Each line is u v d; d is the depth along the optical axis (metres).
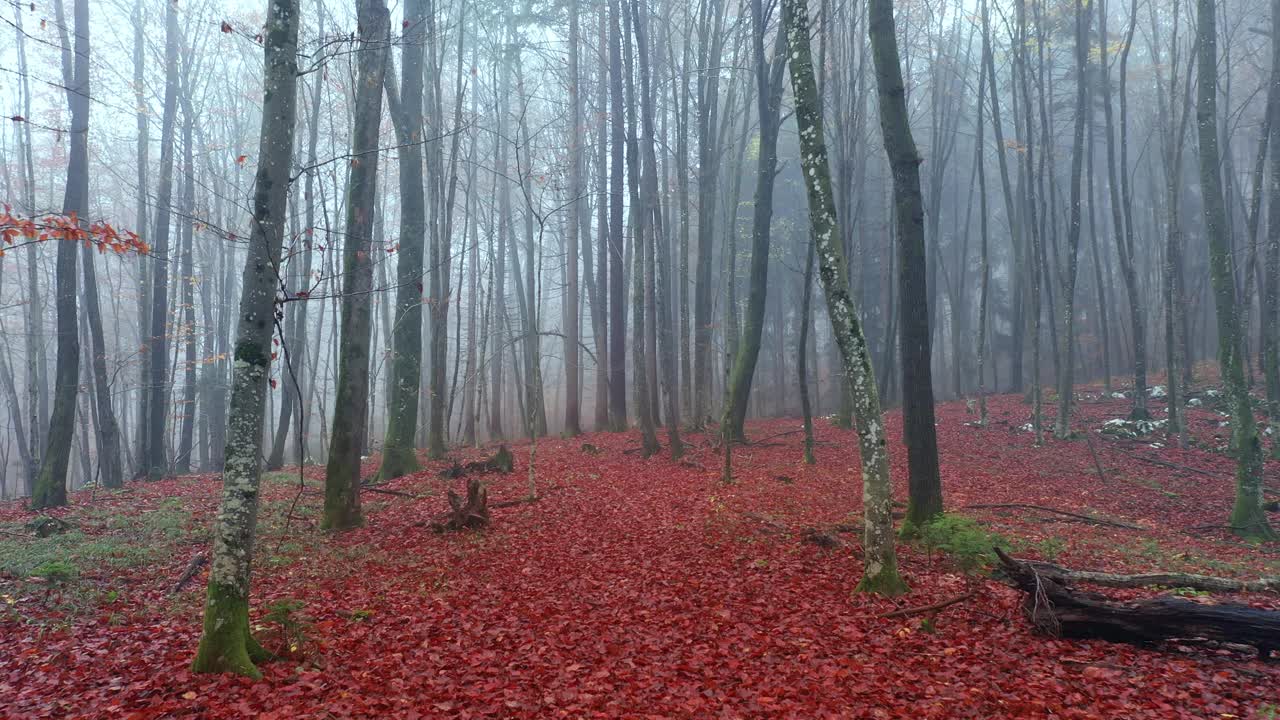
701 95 26.53
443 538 11.64
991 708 5.69
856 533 11.74
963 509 14.78
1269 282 19.16
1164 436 21.72
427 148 23.14
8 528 12.16
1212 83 14.44
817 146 8.78
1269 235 19.17
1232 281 14.08
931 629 7.41
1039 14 26.06
